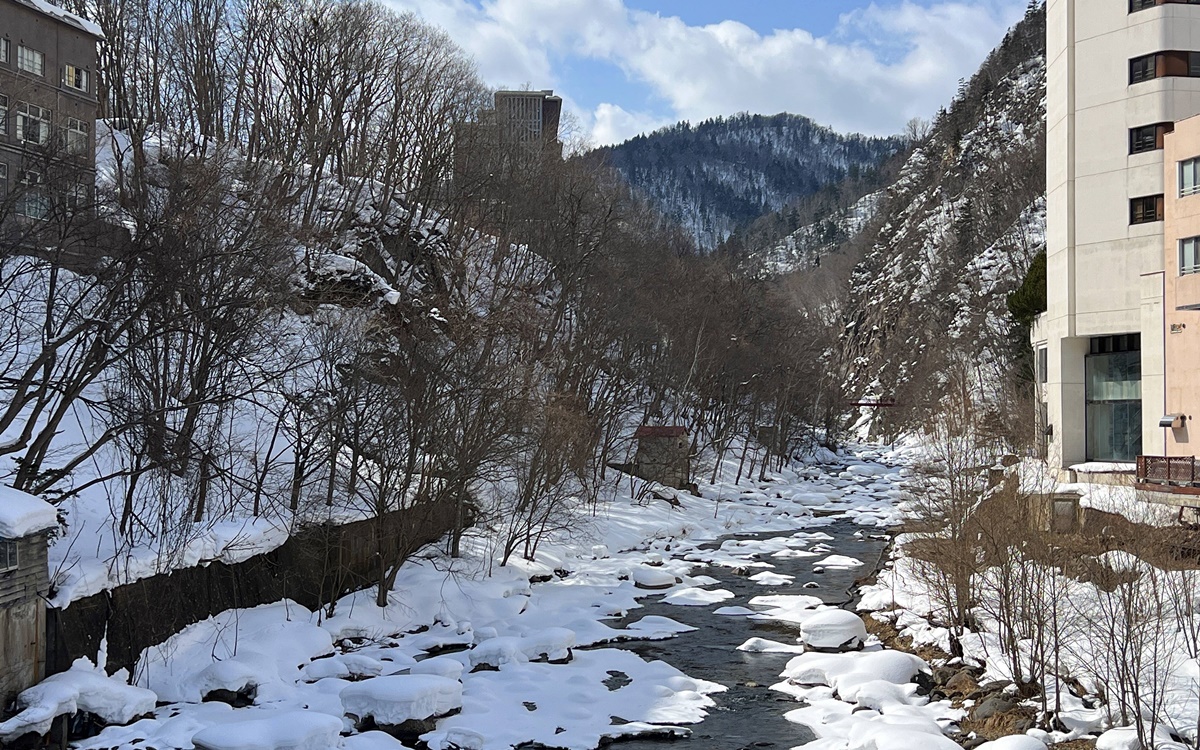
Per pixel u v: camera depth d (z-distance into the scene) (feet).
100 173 156.15
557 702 80.69
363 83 218.59
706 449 266.16
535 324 171.94
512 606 111.55
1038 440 174.29
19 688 67.87
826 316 605.31
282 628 90.33
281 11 213.25
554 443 133.18
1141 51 151.84
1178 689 69.72
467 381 118.21
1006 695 75.20
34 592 69.92
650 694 83.30
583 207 243.60
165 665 80.38
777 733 74.84
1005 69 650.84
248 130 213.25
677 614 115.24
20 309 93.25
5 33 144.15
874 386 478.59
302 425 117.29
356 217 191.62
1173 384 132.16
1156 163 149.69
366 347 118.52
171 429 88.63
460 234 211.82
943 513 110.01
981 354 328.49
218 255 95.25
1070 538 91.50
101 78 200.23
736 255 373.61
